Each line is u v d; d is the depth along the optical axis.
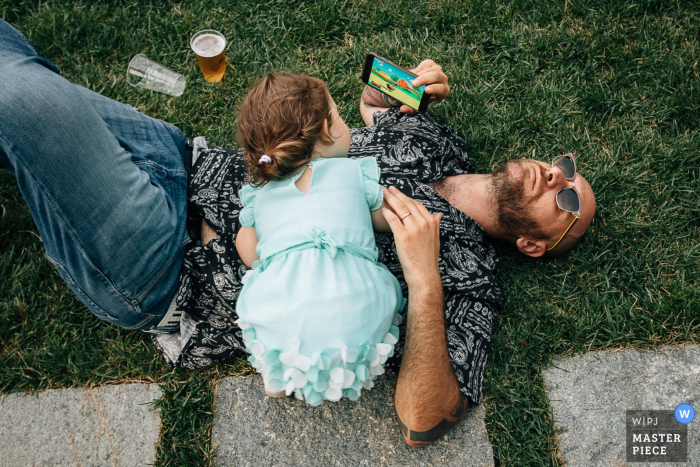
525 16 2.55
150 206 1.62
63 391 1.89
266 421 1.82
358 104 2.43
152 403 1.85
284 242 1.43
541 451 1.79
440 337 1.55
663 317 1.94
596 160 2.25
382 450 1.76
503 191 1.85
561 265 2.07
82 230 1.50
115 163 1.55
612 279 2.05
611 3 2.51
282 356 1.31
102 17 2.58
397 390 1.61
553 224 1.85
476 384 1.66
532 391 1.87
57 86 1.44
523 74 2.42
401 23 2.56
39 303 2.05
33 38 2.53
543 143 2.30
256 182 1.56
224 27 2.56
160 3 2.59
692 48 2.42
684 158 2.20
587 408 1.83
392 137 1.95
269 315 1.36
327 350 1.32
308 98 1.50
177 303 1.75
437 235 1.61
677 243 2.07
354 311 1.36
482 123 2.35
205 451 1.79
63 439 1.82
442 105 2.38
